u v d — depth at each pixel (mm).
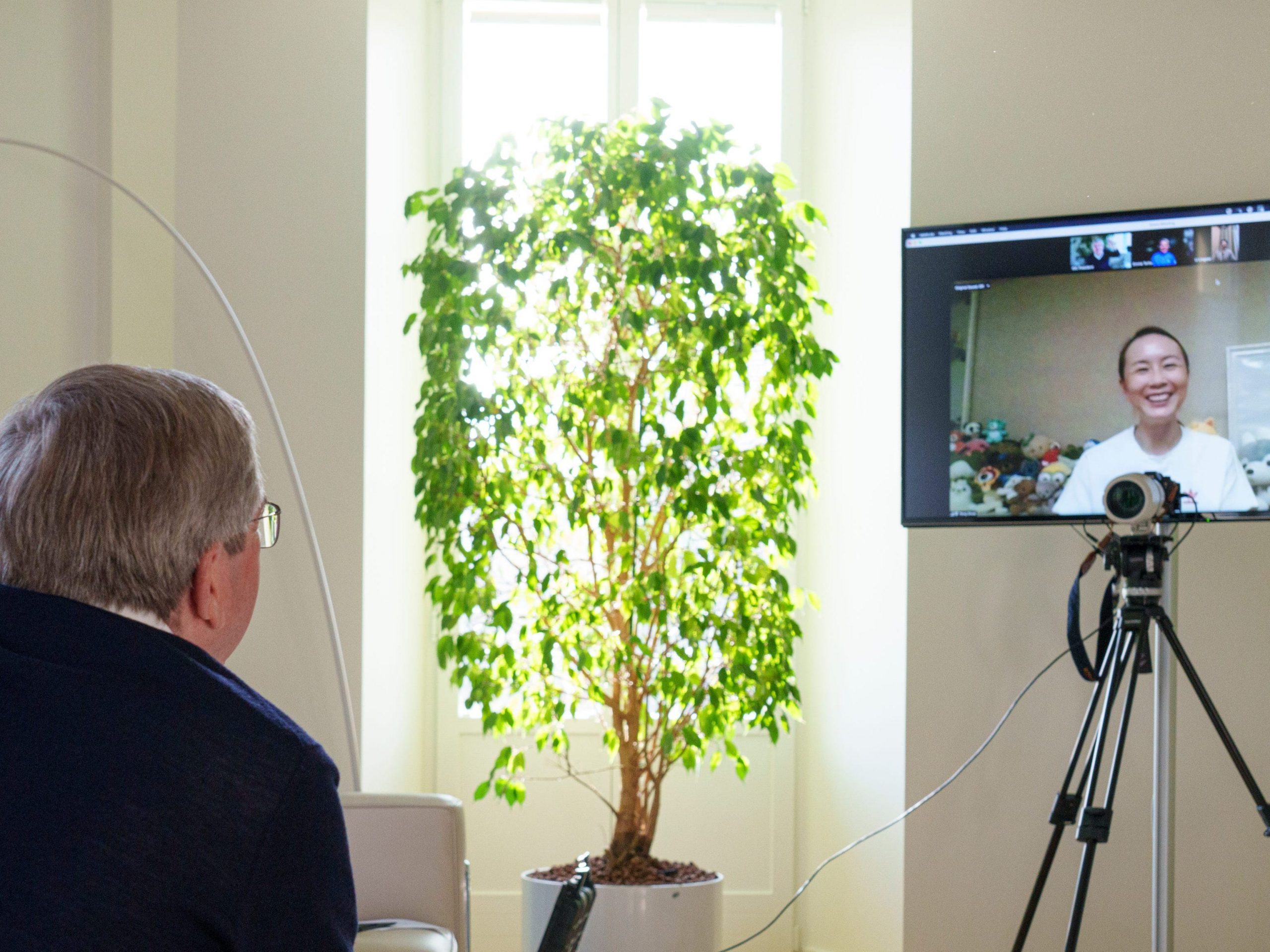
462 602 3027
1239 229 2768
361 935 2170
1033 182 3225
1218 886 3084
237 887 846
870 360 3557
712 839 3889
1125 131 3201
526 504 3238
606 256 2988
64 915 794
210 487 958
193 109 3232
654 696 3221
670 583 3096
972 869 3182
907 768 3227
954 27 3289
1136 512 2586
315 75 3254
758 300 3105
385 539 3441
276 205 3230
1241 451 2723
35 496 912
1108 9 3227
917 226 3266
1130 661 3129
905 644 3285
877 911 3416
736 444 3367
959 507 2918
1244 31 3164
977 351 2928
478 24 4035
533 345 3053
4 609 890
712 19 4020
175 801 840
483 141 4016
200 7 3250
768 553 3307
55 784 824
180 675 888
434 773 3928
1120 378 2822
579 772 3910
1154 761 2709
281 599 3146
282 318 3213
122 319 3154
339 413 3199
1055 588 3178
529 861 3904
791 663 3893
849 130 3727
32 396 976
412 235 3789
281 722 925
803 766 3877
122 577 923
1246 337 2744
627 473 3041
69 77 3150
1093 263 2859
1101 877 3135
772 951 3848
